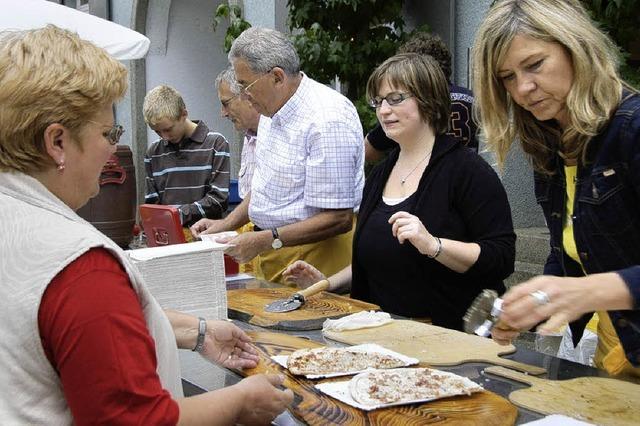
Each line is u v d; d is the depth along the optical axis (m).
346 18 5.16
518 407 1.60
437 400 1.60
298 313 2.46
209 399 1.38
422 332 2.21
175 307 2.31
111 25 4.71
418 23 5.51
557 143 1.89
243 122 3.96
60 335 1.17
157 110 4.45
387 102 2.53
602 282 1.46
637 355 1.81
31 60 1.24
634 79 4.05
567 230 1.99
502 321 1.50
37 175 1.30
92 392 1.16
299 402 1.61
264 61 3.02
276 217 3.17
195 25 9.29
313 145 3.04
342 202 3.05
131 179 4.96
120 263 1.26
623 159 1.69
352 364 1.86
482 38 1.75
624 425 1.48
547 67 1.66
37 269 1.20
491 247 2.36
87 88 1.26
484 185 2.43
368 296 2.71
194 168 4.58
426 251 2.27
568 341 2.74
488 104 1.86
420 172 2.55
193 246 2.39
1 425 1.19
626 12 4.15
